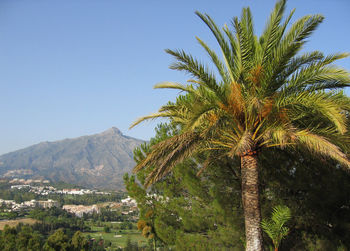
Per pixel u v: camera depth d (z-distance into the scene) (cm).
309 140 593
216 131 741
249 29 777
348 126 677
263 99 689
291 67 692
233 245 934
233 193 949
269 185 905
